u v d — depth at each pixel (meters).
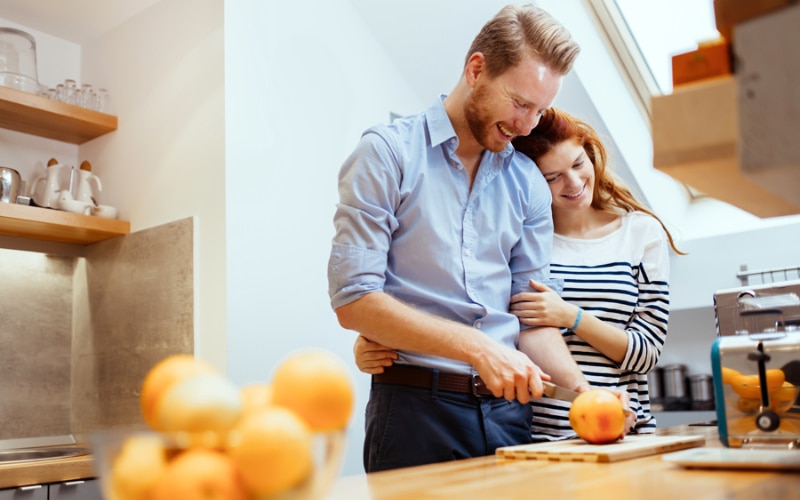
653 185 3.35
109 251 2.68
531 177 1.58
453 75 3.01
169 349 2.38
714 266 3.30
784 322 1.00
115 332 2.61
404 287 1.42
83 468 2.06
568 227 1.81
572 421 1.17
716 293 1.48
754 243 3.21
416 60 2.99
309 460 0.48
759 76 0.53
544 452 1.04
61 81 2.85
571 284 1.68
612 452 0.98
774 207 0.71
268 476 0.46
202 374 0.51
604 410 1.13
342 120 2.73
